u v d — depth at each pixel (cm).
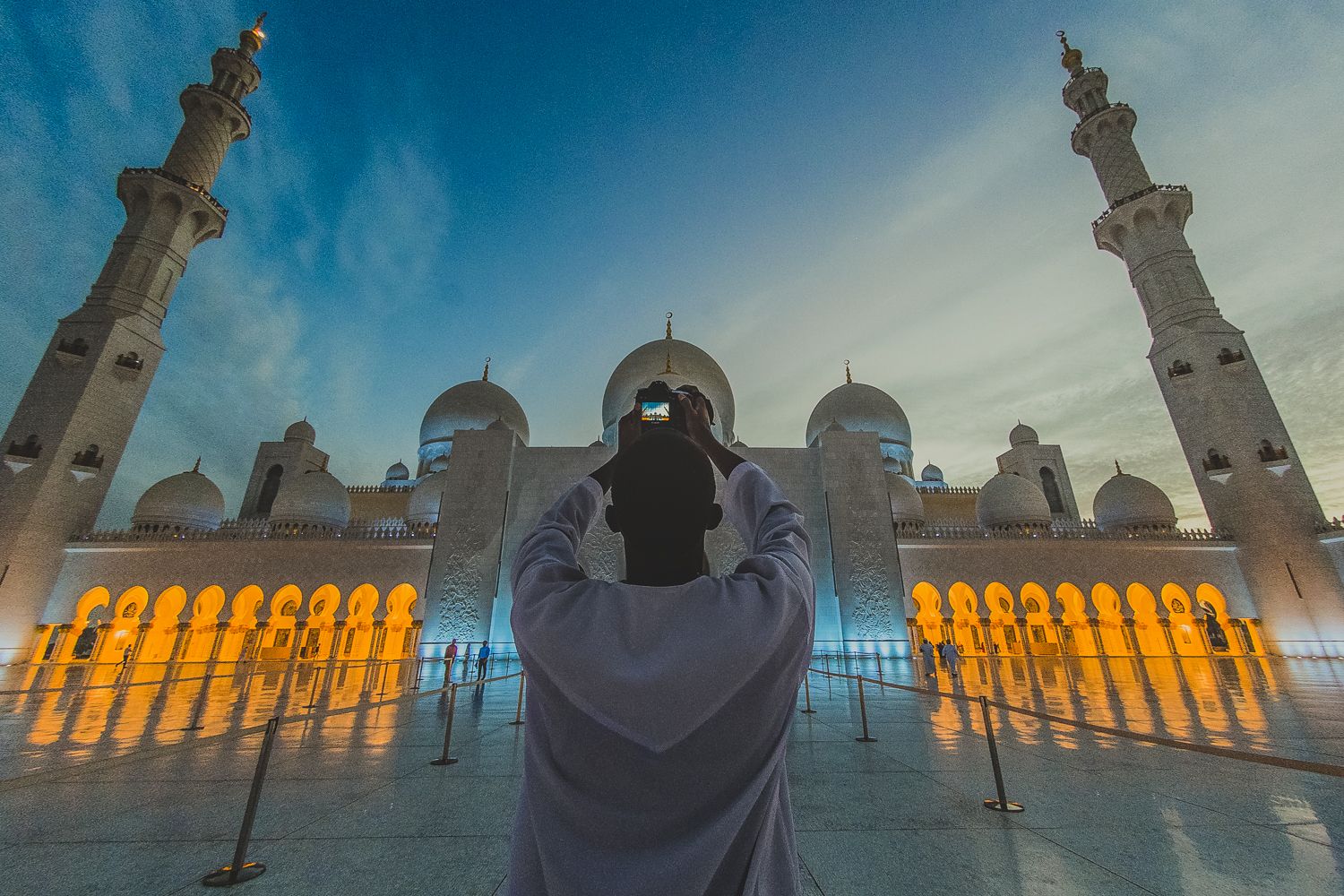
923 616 3278
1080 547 3312
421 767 678
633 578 127
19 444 2919
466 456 3284
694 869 79
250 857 412
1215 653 3084
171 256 3494
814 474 3419
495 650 2897
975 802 537
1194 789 576
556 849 89
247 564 3084
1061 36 4434
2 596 2738
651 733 87
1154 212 3712
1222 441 3303
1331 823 473
